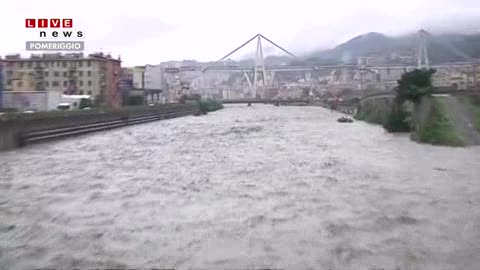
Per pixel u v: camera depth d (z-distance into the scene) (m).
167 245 14.19
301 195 21.12
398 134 53.34
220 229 15.80
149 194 21.61
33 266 12.53
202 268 12.31
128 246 14.12
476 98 50.06
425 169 28.25
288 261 12.78
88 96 82.00
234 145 43.28
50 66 90.19
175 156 35.53
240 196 20.98
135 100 102.44
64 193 21.98
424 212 17.94
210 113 120.19
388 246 13.98
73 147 42.19
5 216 17.70
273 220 16.89
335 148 40.09
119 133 58.59
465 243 14.21
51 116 48.62
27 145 42.94
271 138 50.41
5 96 69.06
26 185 24.02
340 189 22.44
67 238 14.95
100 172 28.09
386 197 20.61
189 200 20.28
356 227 15.95
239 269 12.23
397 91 56.41
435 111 46.34
